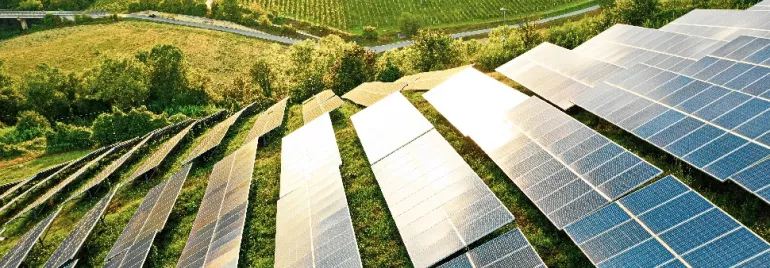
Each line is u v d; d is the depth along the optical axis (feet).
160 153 141.18
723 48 94.79
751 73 78.18
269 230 94.43
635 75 92.68
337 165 101.14
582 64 111.75
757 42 89.35
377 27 473.26
